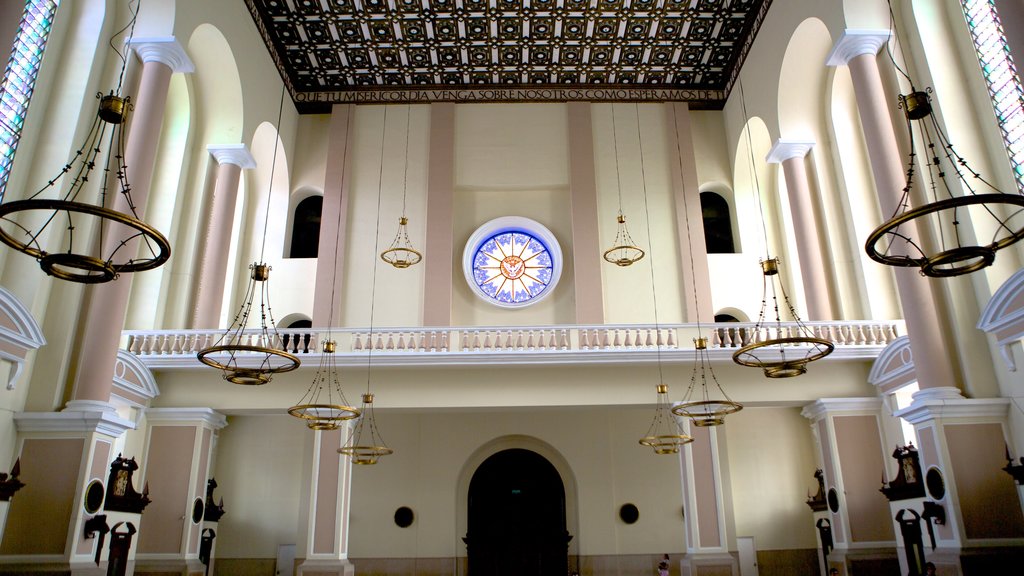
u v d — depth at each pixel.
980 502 11.19
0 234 7.16
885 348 14.77
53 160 12.20
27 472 11.34
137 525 13.24
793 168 17.06
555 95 20.98
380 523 19.02
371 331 15.74
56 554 11.02
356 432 19.47
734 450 19.45
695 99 21.00
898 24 13.66
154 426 15.05
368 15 18.69
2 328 10.77
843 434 15.14
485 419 19.94
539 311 19.30
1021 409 11.32
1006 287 10.99
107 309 12.16
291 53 19.83
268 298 19.09
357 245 19.28
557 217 20.27
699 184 20.45
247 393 15.37
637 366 15.54
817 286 16.17
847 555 14.41
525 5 18.52
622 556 18.84
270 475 19.12
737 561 14.66
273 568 18.47
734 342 16.52
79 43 12.96
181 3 13.62
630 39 19.62
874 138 12.98
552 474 19.97
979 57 12.90
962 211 12.38
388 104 20.83
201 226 16.72
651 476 19.48
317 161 20.48
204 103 16.98
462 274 19.69
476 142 20.52
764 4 17.91
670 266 19.28
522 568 19.06
